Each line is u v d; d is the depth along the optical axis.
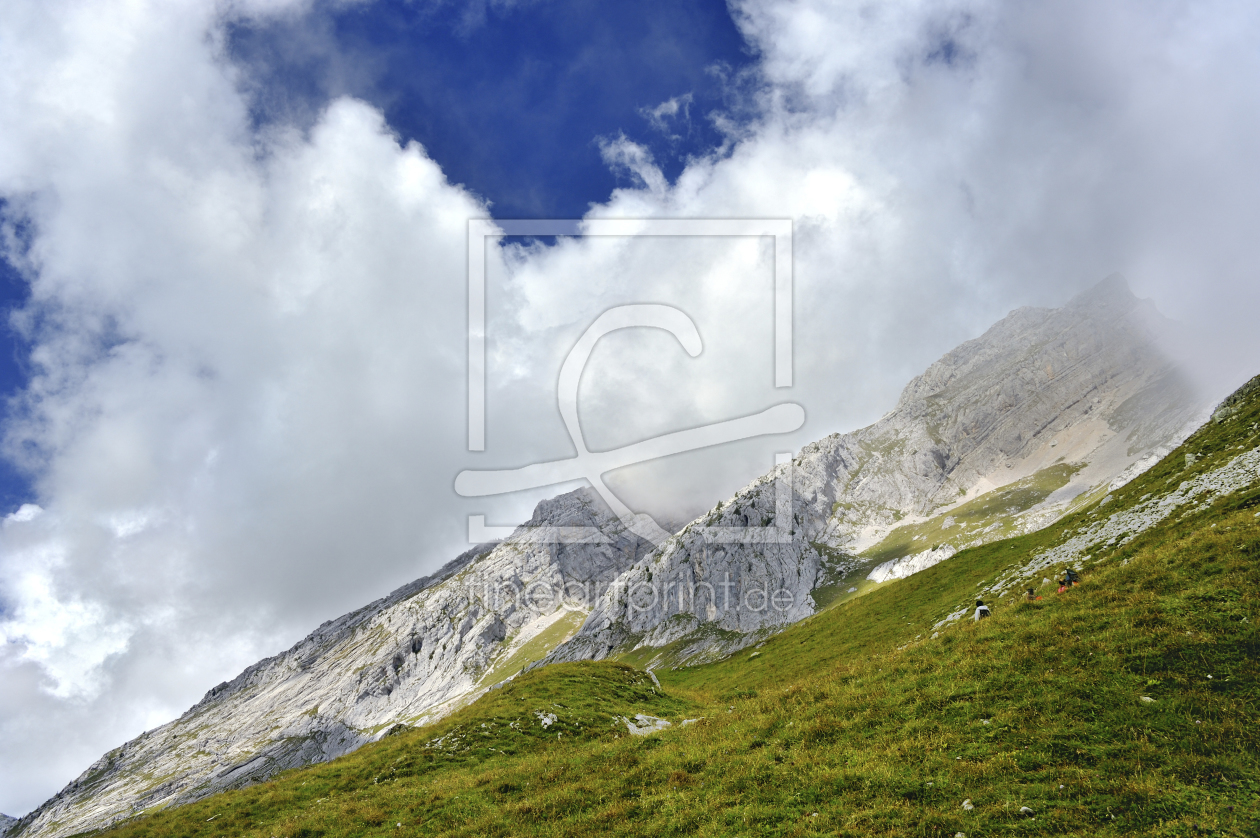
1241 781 16.95
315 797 37.09
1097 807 17.20
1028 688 23.06
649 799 24.69
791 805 21.17
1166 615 24.03
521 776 31.78
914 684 26.53
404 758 40.25
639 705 51.56
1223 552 27.16
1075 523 63.00
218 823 34.72
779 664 82.62
